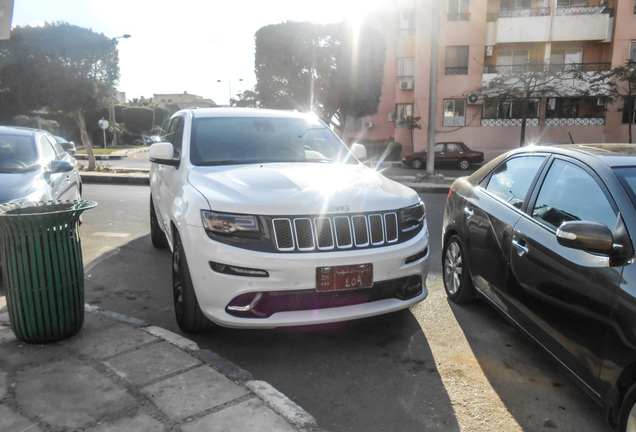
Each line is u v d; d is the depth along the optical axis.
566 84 27.31
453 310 4.16
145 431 2.28
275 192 3.24
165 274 5.14
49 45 16.58
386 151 29.38
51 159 6.32
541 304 2.88
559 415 2.63
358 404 2.72
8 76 16.77
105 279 4.95
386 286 3.30
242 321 3.03
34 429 2.29
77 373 2.78
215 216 3.11
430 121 14.72
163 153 4.16
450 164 24.59
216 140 4.30
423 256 3.53
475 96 28.41
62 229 3.09
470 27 28.55
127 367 2.85
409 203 3.52
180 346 3.12
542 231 3.00
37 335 3.09
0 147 5.81
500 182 3.88
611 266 2.34
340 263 3.08
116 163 24.31
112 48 17.64
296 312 3.10
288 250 3.05
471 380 3.00
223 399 2.55
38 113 36.41
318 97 26.53
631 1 26.98
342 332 3.68
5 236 2.99
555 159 3.27
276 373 3.06
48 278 3.05
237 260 3.00
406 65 30.52
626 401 2.10
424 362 3.22
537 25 28.02
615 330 2.22
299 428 2.33
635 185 2.58
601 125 28.30
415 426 2.52
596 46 28.61
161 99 109.50
